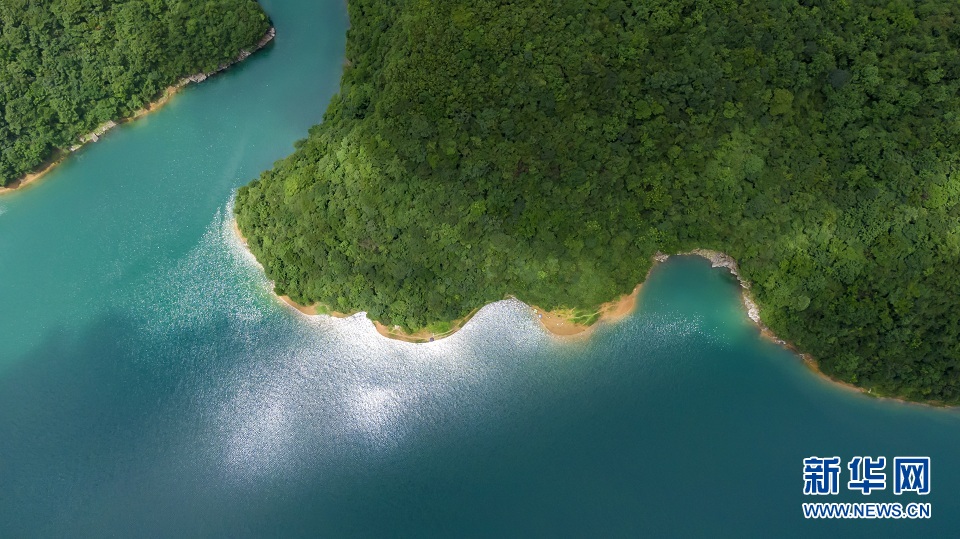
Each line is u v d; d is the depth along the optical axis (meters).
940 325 62.91
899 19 63.88
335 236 67.06
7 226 74.00
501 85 64.06
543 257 66.25
